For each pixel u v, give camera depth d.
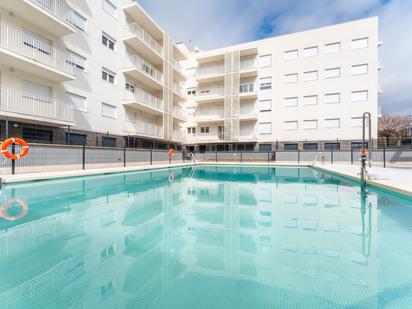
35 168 9.20
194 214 4.23
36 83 11.41
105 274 2.06
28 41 10.85
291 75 22.75
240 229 3.36
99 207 4.77
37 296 1.74
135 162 15.61
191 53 28.31
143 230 3.33
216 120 24.91
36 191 6.19
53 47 11.85
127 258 2.39
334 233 3.14
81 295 1.74
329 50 21.45
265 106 23.64
